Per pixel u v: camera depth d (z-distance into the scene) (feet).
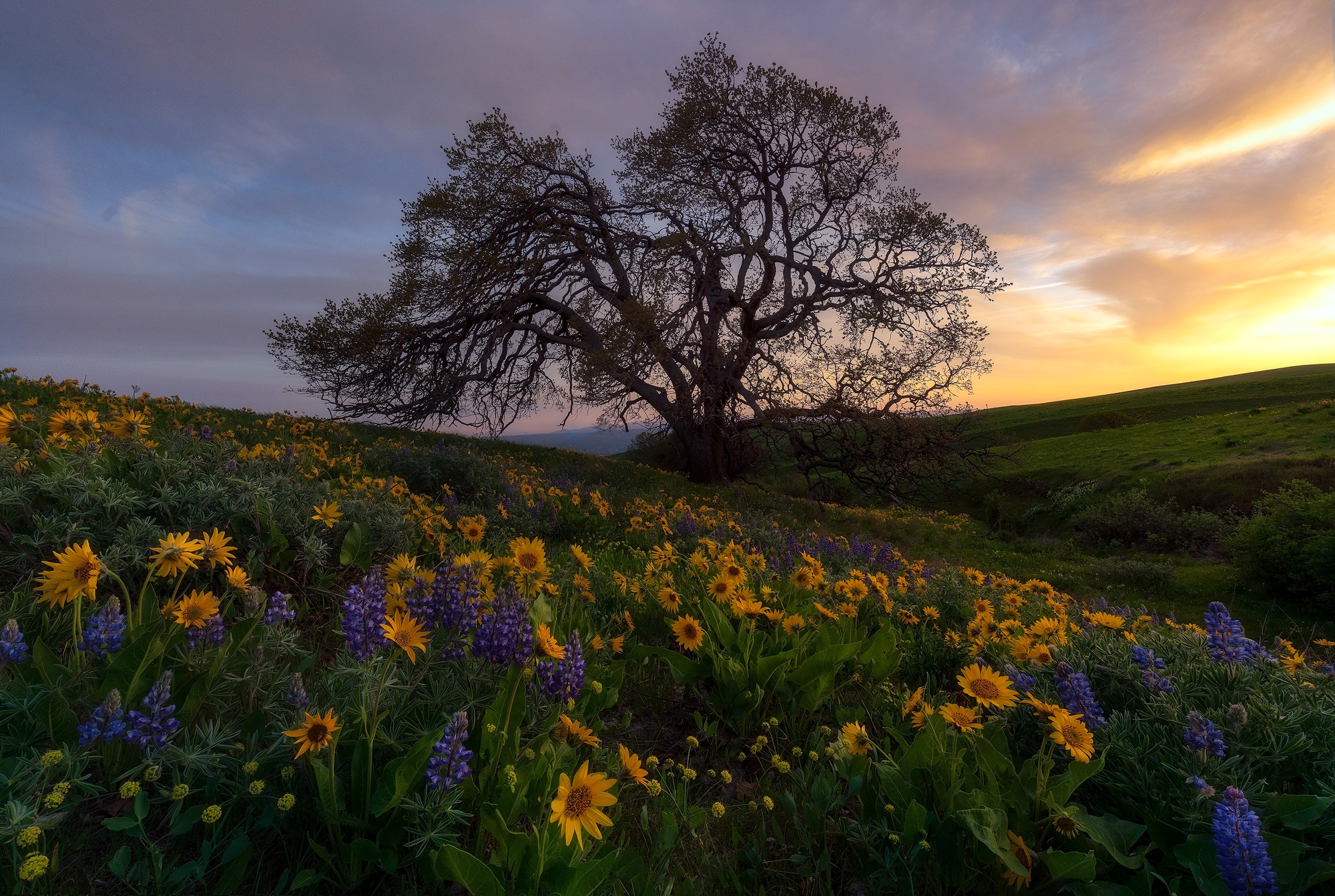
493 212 74.90
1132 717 8.05
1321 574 52.16
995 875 6.07
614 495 43.57
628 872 5.92
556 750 6.43
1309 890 5.89
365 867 5.44
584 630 10.05
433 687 6.94
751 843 6.97
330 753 5.56
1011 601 17.78
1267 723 7.38
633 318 59.72
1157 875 5.82
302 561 11.37
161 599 9.47
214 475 12.55
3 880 4.59
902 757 7.38
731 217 77.36
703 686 10.37
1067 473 128.36
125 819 4.97
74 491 9.90
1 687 5.66
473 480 30.66
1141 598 58.95
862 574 17.19
